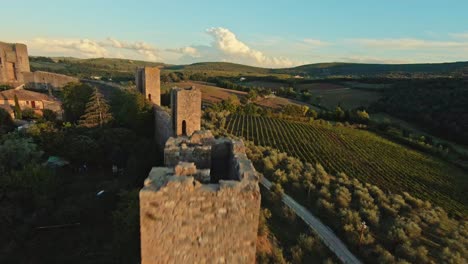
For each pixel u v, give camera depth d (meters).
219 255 7.21
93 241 19.16
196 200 6.73
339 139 68.19
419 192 42.69
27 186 22.08
